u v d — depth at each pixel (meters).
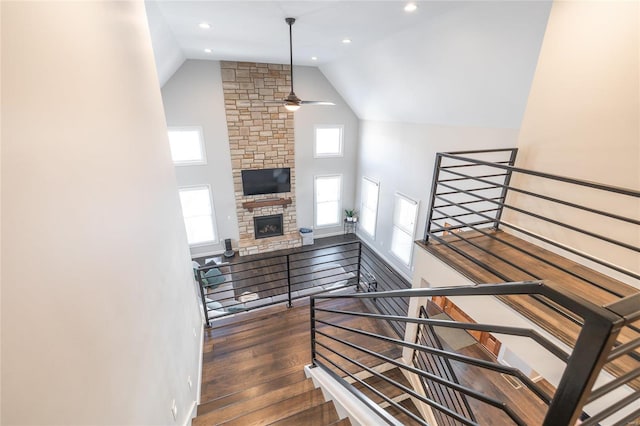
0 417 0.55
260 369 2.73
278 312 3.59
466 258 2.24
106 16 1.25
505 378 3.93
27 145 0.69
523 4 2.37
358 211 8.45
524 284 0.57
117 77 1.35
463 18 2.89
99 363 0.95
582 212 2.11
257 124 6.80
